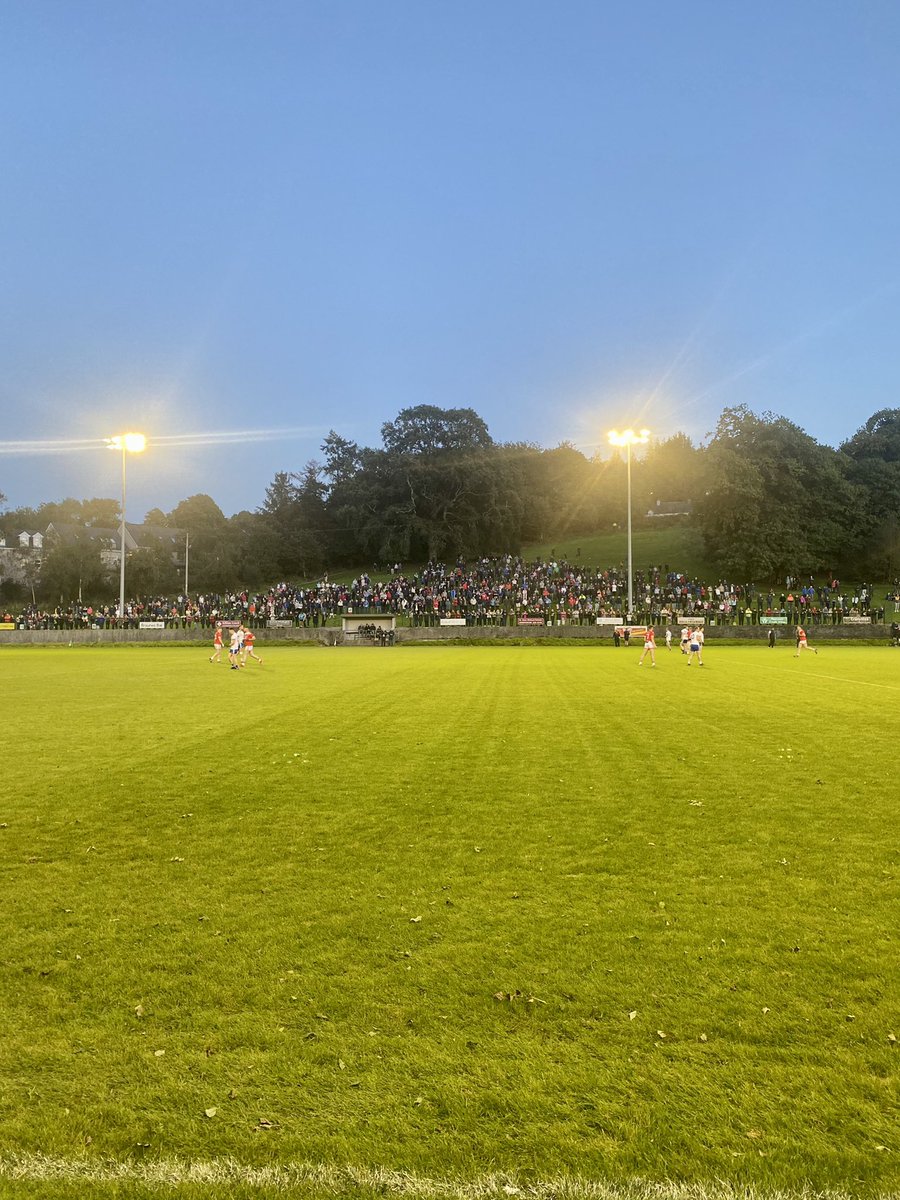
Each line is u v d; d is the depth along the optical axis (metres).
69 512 139.88
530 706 17.31
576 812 8.30
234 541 102.38
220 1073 3.79
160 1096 3.62
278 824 7.96
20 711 16.80
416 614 61.03
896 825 7.73
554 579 69.31
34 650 48.50
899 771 10.20
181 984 4.64
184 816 8.26
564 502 112.06
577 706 17.28
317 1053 3.93
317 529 106.88
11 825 7.96
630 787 9.38
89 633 55.56
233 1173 3.14
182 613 67.62
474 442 102.12
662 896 5.93
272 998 4.46
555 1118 3.44
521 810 8.40
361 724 14.65
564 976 4.67
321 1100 3.58
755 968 4.75
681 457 125.44
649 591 65.00
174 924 5.51
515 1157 3.21
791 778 9.80
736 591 67.50
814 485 79.94
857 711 16.19
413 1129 3.38
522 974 4.71
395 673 27.61
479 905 5.79
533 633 53.50
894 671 27.20
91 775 10.23
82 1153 3.26
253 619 61.25
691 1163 3.16
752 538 74.56
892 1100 3.52
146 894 6.09
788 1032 4.06
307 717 15.67
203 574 91.94
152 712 16.58
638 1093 3.60
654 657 36.34
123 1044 4.03
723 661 33.44
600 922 5.46
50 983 4.67
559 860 6.78
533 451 115.50
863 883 6.16
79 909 5.80
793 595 64.75
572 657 37.78
